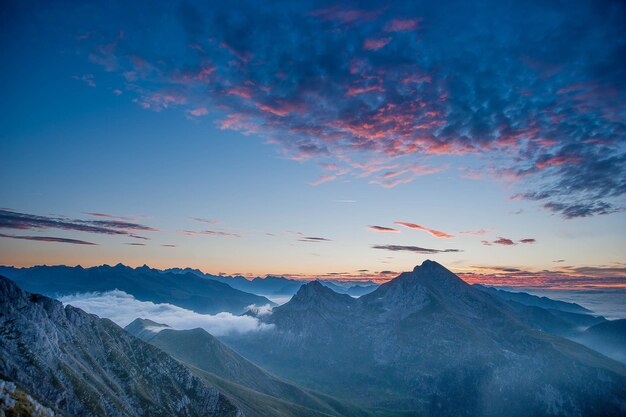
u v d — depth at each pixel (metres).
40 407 116.12
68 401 177.62
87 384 196.88
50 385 176.25
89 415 180.62
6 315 192.38
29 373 173.62
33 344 188.88
